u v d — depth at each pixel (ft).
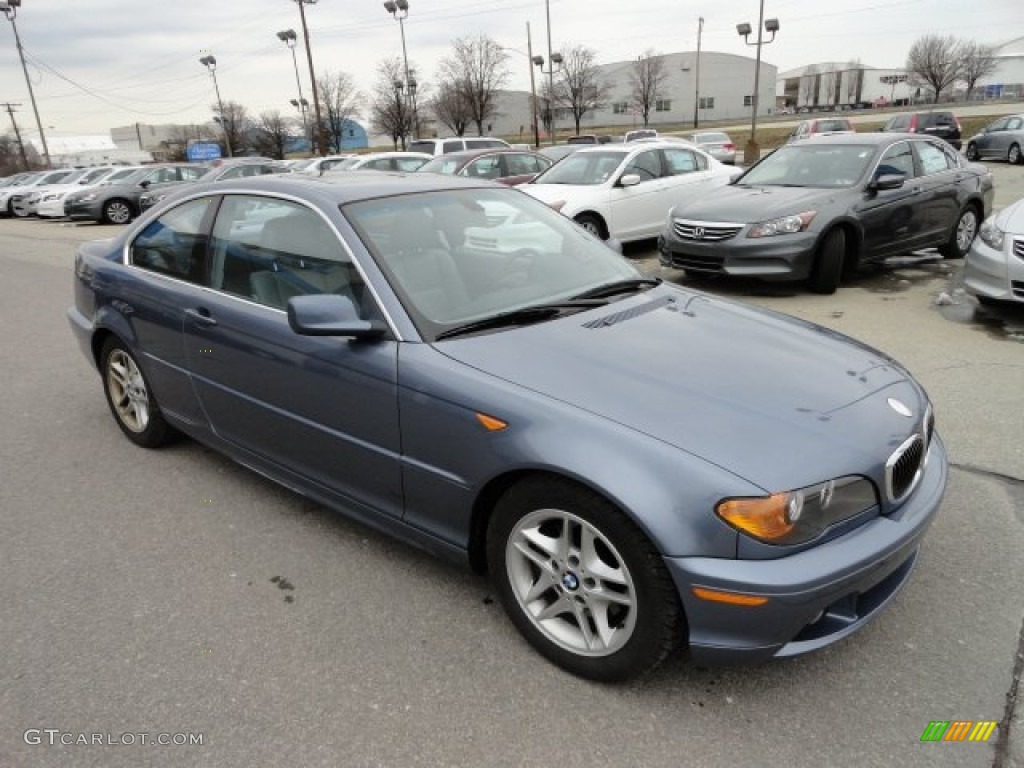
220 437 12.07
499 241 11.25
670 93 285.43
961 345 19.26
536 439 7.77
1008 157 79.46
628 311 10.16
